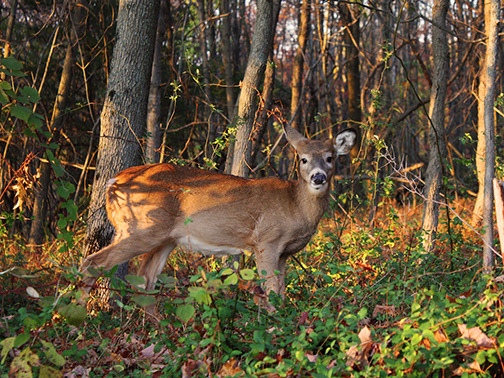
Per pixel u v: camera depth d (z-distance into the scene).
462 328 3.21
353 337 3.19
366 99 16.69
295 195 6.01
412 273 5.18
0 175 6.52
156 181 5.74
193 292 3.28
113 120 6.18
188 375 3.55
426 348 3.19
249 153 7.45
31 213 12.06
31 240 10.65
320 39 15.77
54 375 3.42
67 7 10.88
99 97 14.05
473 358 3.06
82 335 4.46
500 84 15.75
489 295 3.29
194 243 5.86
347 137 6.30
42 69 13.04
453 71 20.03
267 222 5.84
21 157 11.16
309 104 16.38
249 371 3.14
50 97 13.08
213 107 8.23
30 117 4.42
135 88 6.22
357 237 6.36
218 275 3.38
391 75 23.03
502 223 4.02
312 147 6.07
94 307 5.72
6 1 14.59
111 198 5.76
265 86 8.59
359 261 5.84
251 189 5.93
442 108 7.13
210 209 5.78
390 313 4.12
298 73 14.59
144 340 4.62
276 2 9.66
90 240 6.17
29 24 13.97
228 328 3.76
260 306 4.02
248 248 5.93
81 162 13.46
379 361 3.18
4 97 4.25
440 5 7.12
